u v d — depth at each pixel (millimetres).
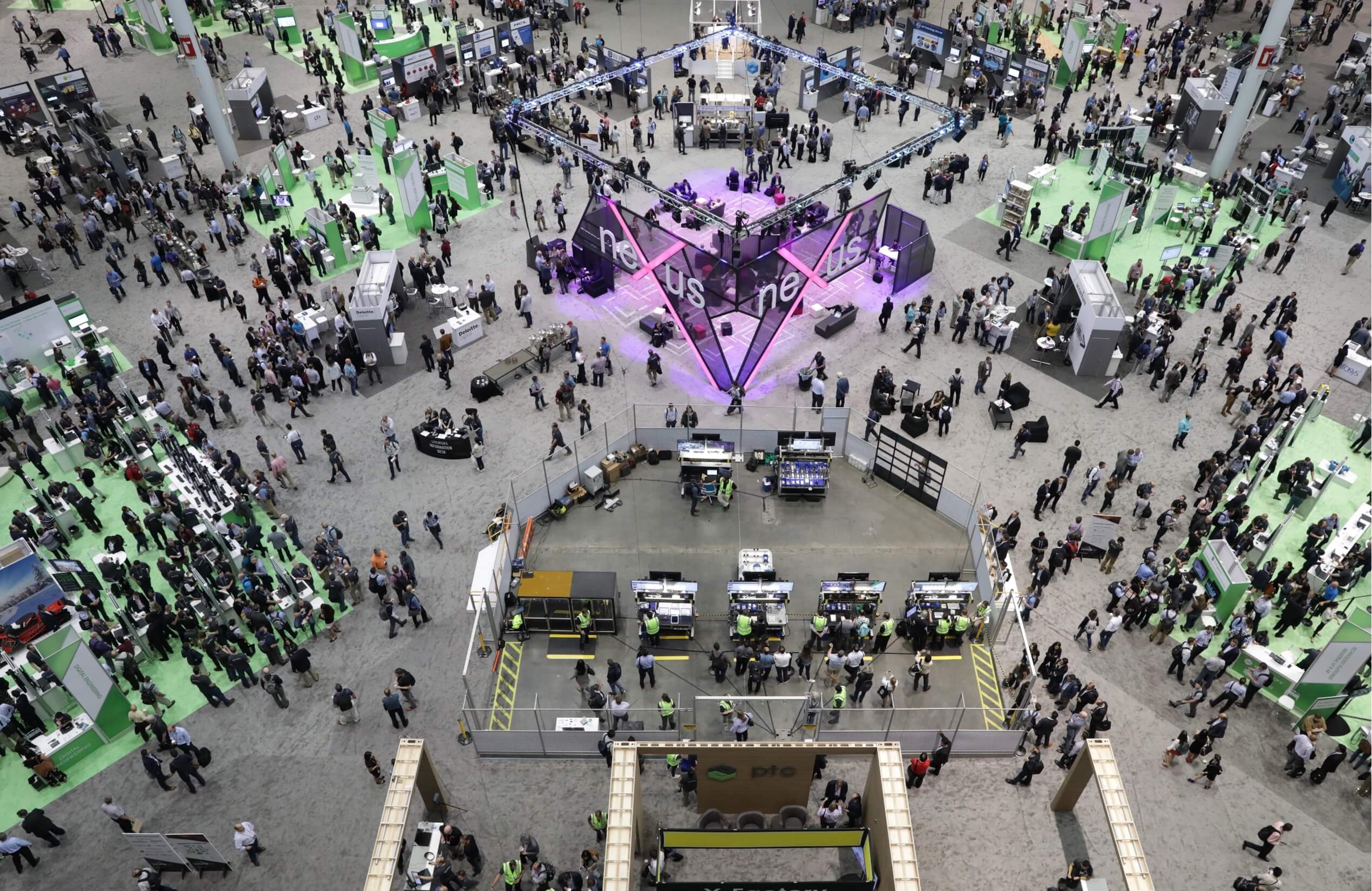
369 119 45844
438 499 29625
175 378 34375
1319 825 21594
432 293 36719
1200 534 26953
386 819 19297
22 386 33062
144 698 24156
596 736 22797
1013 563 27578
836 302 37781
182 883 20859
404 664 25188
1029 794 22406
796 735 23703
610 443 30812
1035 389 33531
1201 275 36188
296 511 29250
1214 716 23781
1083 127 49562
